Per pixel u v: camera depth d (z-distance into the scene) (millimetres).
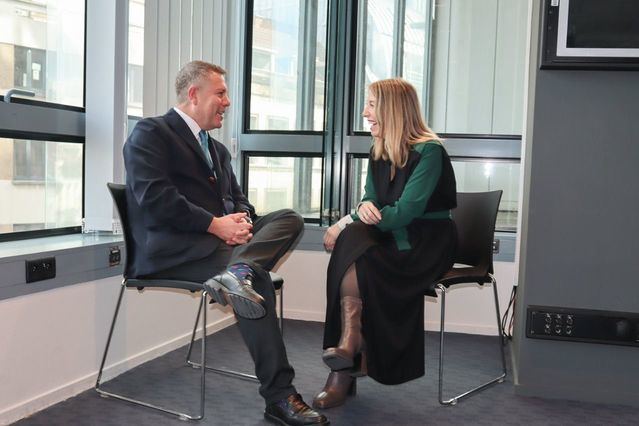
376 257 2303
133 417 2275
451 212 2910
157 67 2982
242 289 2076
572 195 2531
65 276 2389
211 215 2359
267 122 3959
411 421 2305
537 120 2537
